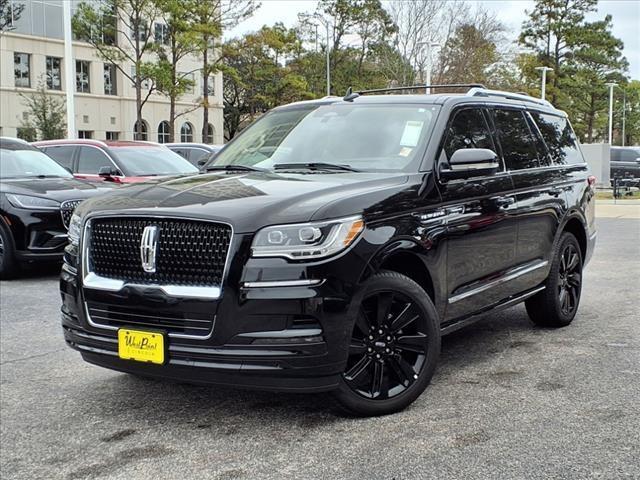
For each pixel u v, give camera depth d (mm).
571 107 57000
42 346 5883
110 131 45750
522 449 3617
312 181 4254
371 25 47156
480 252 4883
